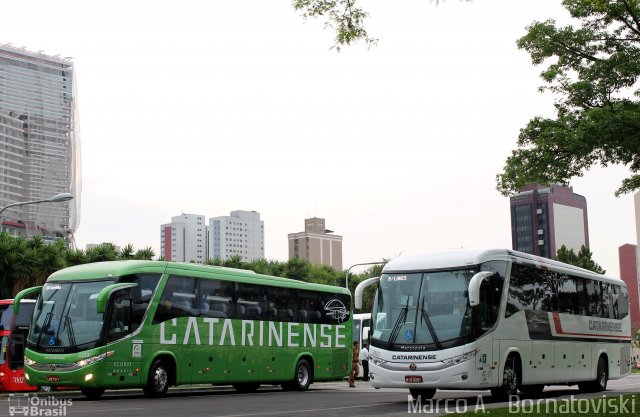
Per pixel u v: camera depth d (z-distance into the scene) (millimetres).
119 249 49750
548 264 22859
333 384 37875
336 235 145750
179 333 22672
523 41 23109
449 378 18078
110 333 20734
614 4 21172
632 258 157125
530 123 22812
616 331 27531
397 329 18969
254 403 19656
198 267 23906
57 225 136500
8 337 26734
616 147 20547
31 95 136500
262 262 67375
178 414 15328
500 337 19234
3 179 129375
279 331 26547
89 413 15648
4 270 43750
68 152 140250
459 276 18891
